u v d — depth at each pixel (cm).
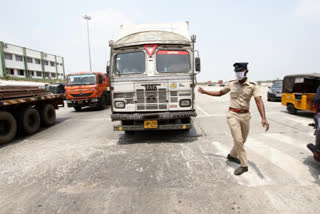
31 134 711
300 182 295
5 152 505
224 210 238
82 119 999
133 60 547
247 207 242
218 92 351
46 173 366
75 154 466
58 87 2089
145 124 518
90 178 338
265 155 407
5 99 608
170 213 237
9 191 305
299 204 244
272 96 1388
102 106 1412
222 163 379
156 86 531
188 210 241
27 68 4809
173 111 539
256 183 297
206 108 1217
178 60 543
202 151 454
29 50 4878
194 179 319
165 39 543
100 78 1330
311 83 777
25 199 280
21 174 366
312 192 268
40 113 788
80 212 246
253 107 1138
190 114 514
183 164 383
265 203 248
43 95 805
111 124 830
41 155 468
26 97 703
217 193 275
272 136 550
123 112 545
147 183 312
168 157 425
